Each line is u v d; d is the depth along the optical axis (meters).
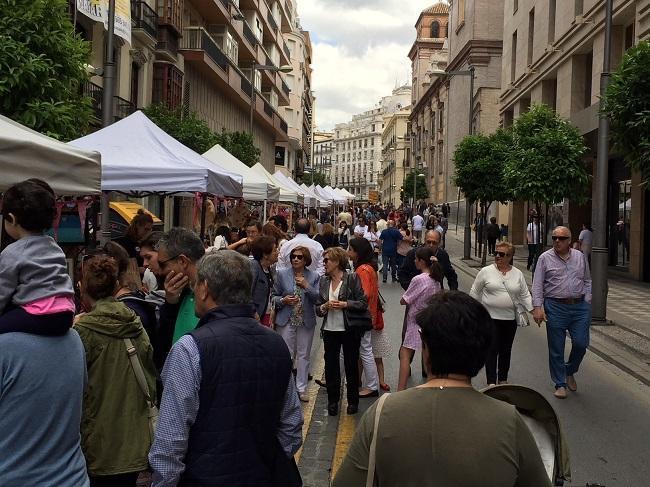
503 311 7.72
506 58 37.22
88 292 3.68
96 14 15.62
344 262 7.14
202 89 35.53
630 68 9.10
